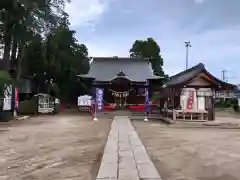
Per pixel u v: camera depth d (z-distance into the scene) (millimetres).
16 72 29641
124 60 40406
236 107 42281
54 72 44562
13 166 8406
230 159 9492
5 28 25875
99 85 35969
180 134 16344
